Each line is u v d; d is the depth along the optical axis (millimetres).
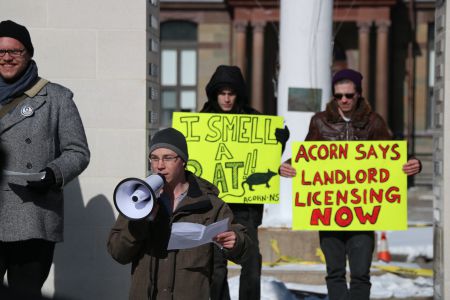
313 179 15312
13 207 12477
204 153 15461
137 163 16547
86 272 16531
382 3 65812
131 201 9719
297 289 20953
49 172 12367
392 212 15266
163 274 10203
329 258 15266
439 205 17062
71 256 16516
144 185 9609
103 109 16578
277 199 15555
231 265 23000
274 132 15562
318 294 20344
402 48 68812
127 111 16562
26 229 12398
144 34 16562
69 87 16594
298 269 22094
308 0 25562
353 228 15211
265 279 20219
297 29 25578
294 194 15352
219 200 10680
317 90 25469
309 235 23125
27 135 12664
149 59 16953
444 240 16562
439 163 17062
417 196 60156
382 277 22016
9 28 12555
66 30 16609
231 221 10648
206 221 10422
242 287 15078
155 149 10336
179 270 10227
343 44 68062
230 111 15578
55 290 16500
